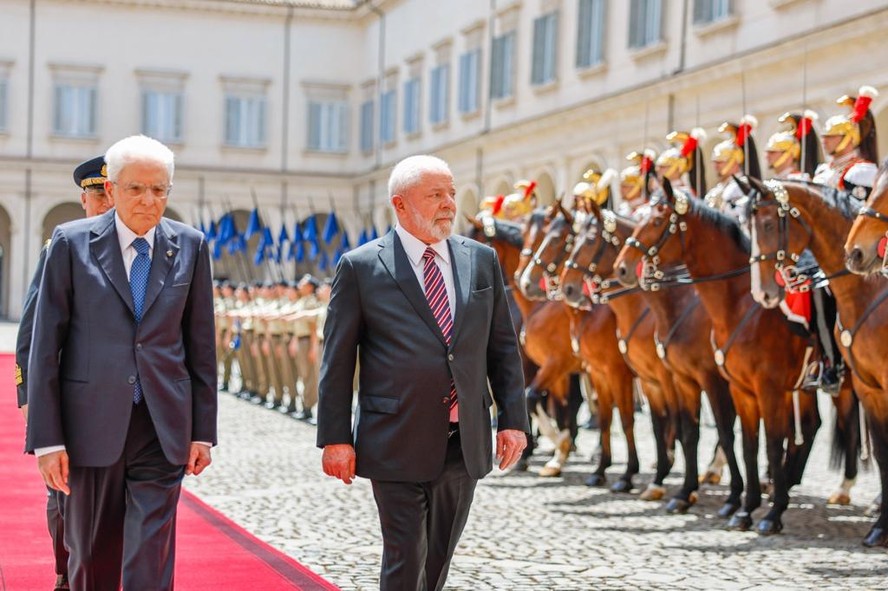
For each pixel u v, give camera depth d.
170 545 6.02
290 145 52.88
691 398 12.46
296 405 23.73
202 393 6.23
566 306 14.29
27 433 5.95
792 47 23.55
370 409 5.95
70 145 50.72
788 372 11.32
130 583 5.84
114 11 51.06
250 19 52.34
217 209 52.16
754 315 11.27
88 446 5.94
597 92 32.56
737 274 11.46
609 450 14.26
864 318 10.30
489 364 6.30
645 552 10.15
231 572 8.85
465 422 5.91
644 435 19.59
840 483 13.15
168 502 6.02
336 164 53.19
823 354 11.36
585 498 13.23
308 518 11.57
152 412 5.99
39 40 50.41
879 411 10.44
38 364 5.93
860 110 11.67
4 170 50.12
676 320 12.24
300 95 52.88
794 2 23.97
